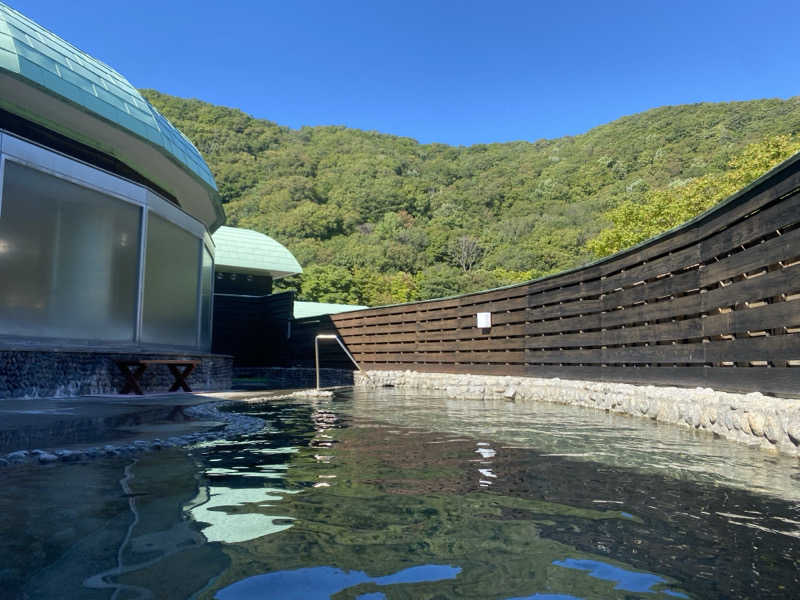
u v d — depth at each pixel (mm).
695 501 2877
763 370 5988
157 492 2891
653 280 9242
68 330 10180
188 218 14258
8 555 1898
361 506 2689
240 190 96812
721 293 6977
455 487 3135
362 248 74938
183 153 14531
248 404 9695
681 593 1702
